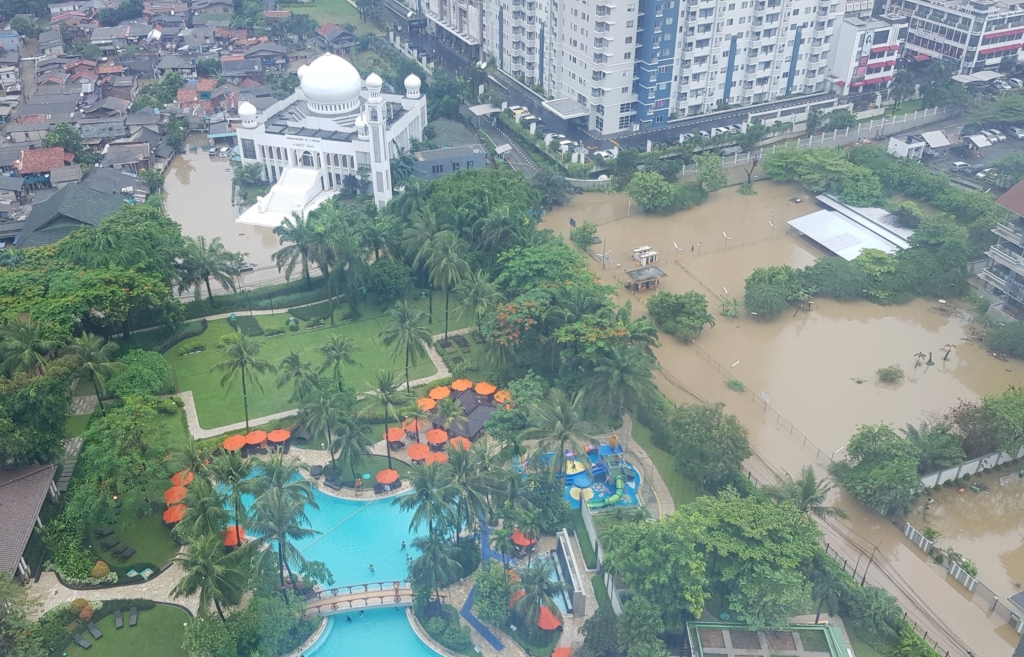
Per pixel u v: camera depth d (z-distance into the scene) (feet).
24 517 359.05
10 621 306.35
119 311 463.83
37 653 308.60
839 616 345.51
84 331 474.90
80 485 374.43
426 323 538.06
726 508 347.15
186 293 559.79
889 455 404.98
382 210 605.31
